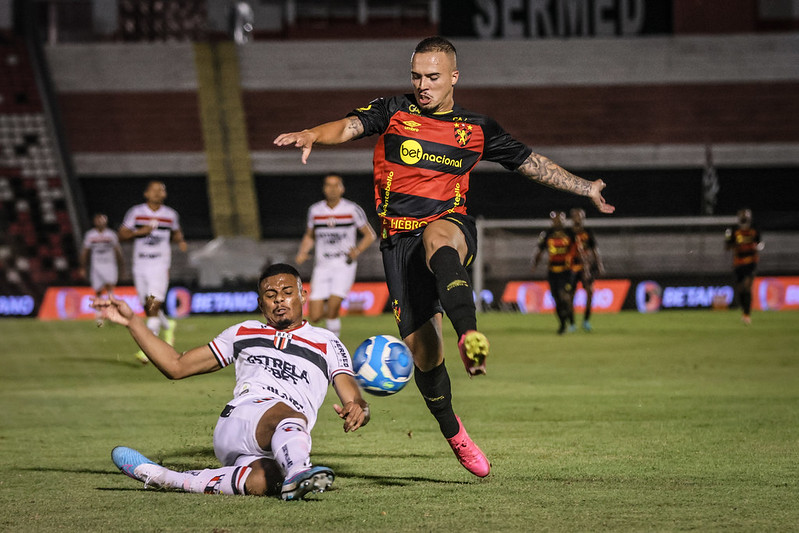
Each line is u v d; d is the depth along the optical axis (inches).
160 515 278.1
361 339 1075.9
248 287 1658.5
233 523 267.1
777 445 421.7
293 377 316.5
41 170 2087.8
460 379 723.4
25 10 2311.8
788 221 2026.3
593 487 325.4
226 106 2274.9
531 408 557.6
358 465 375.2
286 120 2268.7
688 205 2185.0
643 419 509.7
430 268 299.6
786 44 2278.5
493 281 1692.9
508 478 343.6
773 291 1722.4
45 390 668.1
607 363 834.8
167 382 721.6
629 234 1990.7
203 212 2180.1
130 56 2298.2
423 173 320.5
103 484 335.3
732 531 258.7
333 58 2315.5
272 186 2196.1
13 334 1252.5
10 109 2171.5
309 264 1998.0
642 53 2284.7
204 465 379.9
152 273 919.0
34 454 410.6
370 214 2193.7
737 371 766.5
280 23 2470.5
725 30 2331.4
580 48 2292.1
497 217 2118.6
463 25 2372.0
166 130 2236.7
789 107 2250.2
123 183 2196.1
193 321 1475.1
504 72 2281.0
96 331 1307.8
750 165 2194.9
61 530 263.0
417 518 274.7
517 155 337.1
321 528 261.3
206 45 2320.4
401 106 322.7
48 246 1961.1
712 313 1609.3
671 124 2236.7
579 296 1690.5
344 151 2197.3
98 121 2237.9
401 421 510.9
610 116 2245.3
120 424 505.7
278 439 286.0
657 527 263.4
